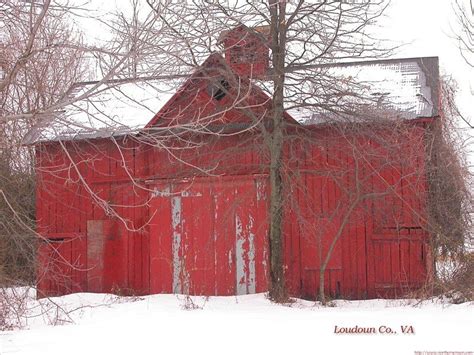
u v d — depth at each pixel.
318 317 10.73
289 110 15.37
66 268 16.70
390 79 16.34
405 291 14.59
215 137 14.93
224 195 15.70
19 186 16.64
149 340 8.79
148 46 8.93
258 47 13.78
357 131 13.84
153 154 16.19
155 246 16.06
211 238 15.70
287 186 14.16
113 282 16.36
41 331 9.99
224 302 13.80
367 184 14.72
